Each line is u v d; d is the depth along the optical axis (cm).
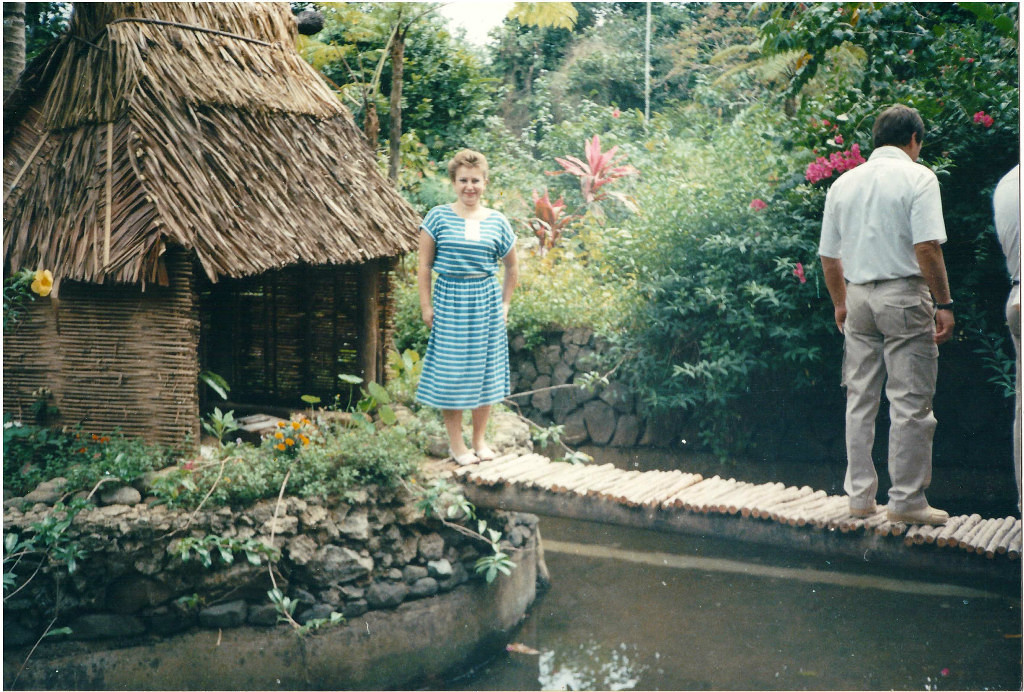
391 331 583
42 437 432
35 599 388
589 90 1129
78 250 411
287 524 399
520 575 483
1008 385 582
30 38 679
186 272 423
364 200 538
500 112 1138
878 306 333
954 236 605
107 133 432
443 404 431
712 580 522
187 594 393
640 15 1180
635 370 706
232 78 494
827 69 805
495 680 420
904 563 337
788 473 665
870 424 349
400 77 724
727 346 665
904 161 334
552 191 1012
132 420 433
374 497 427
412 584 430
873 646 421
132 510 387
